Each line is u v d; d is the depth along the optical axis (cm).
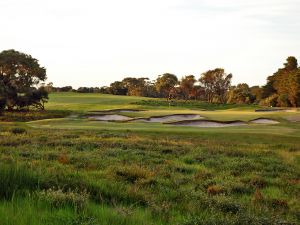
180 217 845
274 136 3706
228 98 16738
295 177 1688
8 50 9594
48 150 2317
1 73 9281
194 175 1609
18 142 2664
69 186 989
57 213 721
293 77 12569
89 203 854
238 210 955
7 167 970
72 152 2195
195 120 5706
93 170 1569
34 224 642
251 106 11919
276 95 13650
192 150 2531
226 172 1736
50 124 5641
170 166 1823
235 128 4594
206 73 17875
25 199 798
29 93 9188
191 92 18188
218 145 2956
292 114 6656
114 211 796
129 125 5212
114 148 2466
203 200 1045
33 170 1077
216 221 777
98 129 4369
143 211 870
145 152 2288
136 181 1339
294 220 924
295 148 3005
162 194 1133
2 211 687
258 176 1622
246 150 2680
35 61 9638
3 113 8769
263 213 956
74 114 8581
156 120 6919
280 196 1290
